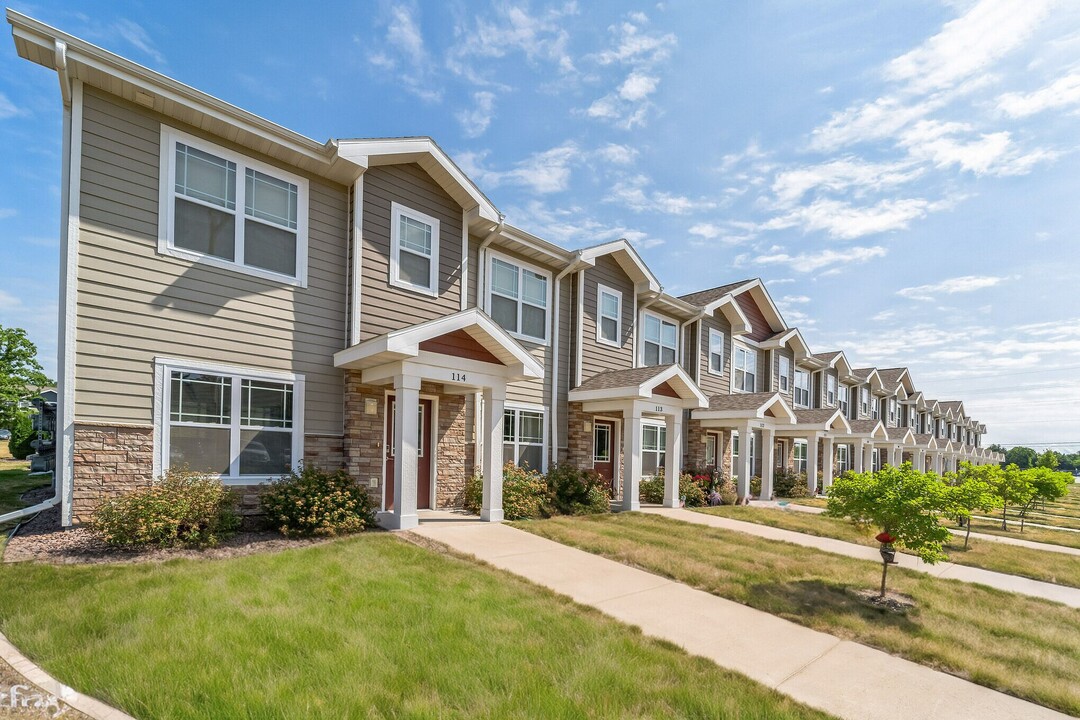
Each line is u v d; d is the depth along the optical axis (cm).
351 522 798
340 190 960
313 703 323
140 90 730
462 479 1110
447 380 913
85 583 506
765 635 518
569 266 1325
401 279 1005
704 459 1767
